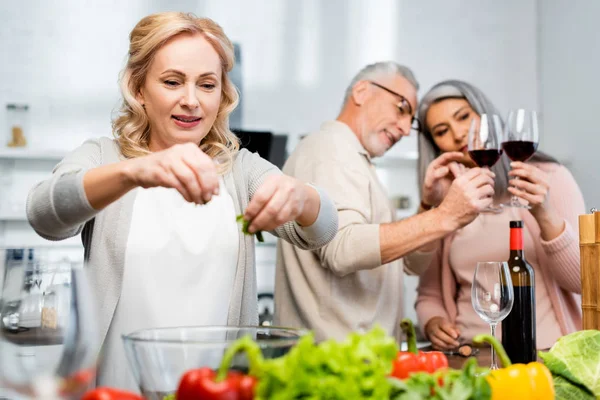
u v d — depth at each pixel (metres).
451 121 2.47
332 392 0.67
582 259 1.47
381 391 0.69
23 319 0.74
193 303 1.52
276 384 0.68
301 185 1.24
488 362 1.74
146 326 1.49
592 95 4.42
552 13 4.74
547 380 0.90
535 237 2.32
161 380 0.80
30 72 3.96
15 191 3.92
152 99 1.56
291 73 4.39
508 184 2.36
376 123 2.32
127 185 1.14
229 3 4.29
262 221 1.13
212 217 1.58
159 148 1.65
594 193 4.40
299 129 4.39
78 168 1.33
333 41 4.48
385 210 2.21
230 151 1.70
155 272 1.50
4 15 3.93
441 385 0.82
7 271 0.77
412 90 2.37
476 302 1.47
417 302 2.54
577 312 2.32
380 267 2.15
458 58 4.74
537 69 4.87
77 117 4.02
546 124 4.80
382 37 4.58
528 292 1.61
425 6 4.68
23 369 0.71
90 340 0.73
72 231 1.31
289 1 4.41
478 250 2.37
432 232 1.92
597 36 4.38
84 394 0.78
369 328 2.09
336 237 1.99
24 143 3.89
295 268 2.14
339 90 4.47
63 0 4.00
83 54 4.03
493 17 4.81
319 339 2.06
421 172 2.60
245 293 1.62
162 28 1.52
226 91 1.70
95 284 1.48
